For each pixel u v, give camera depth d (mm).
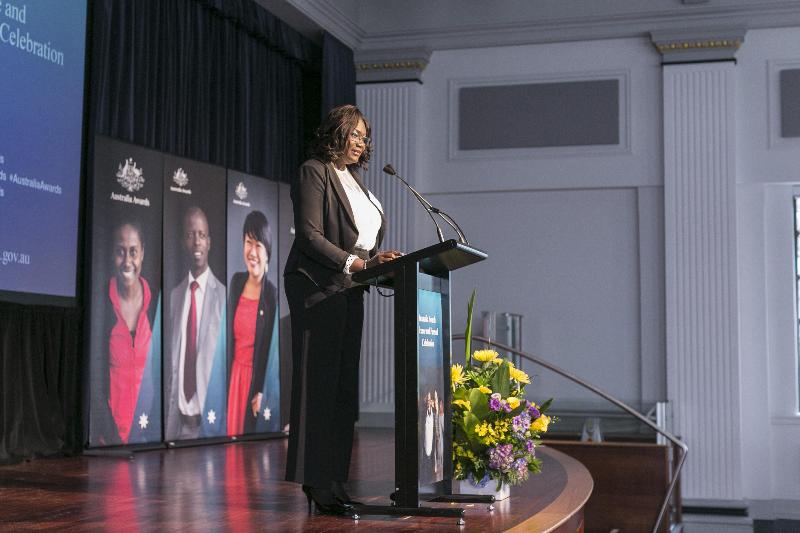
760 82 7406
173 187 5848
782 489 7230
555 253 7715
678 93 7449
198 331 5969
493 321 7426
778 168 7340
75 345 5203
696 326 7312
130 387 5441
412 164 7918
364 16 8008
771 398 7328
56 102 5012
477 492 3189
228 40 6766
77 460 4828
